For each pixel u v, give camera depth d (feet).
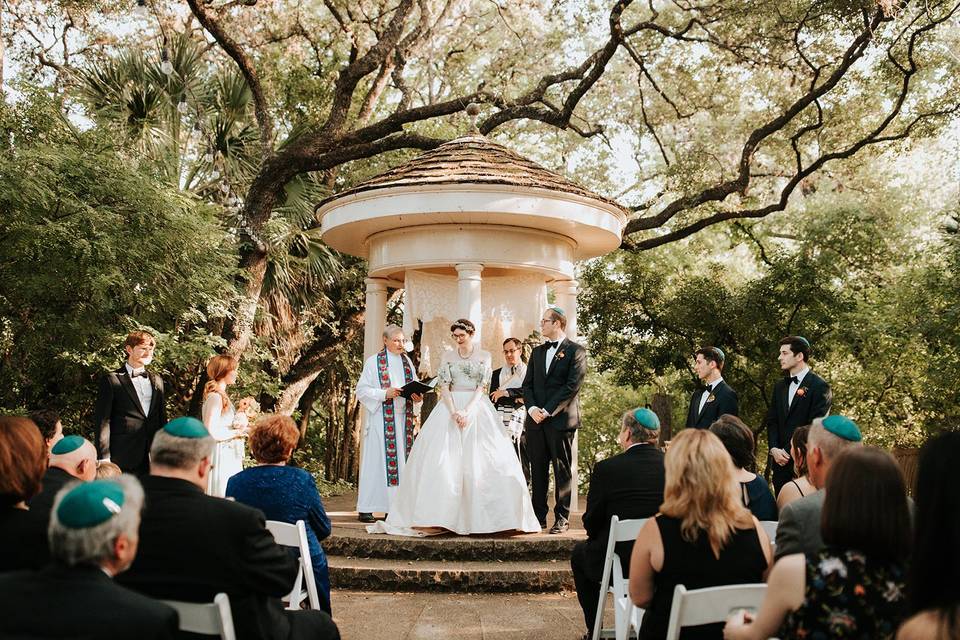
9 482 9.32
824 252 57.11
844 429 10.92
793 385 22.48
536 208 25.71
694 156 52.65
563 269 28.50
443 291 30.17
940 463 5.62
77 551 6.68
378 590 20.27
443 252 26.68
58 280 28.99
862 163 55.21
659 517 10.17
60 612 6.47
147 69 44.19
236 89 47.78
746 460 14.25
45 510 9.66
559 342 24.20
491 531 22.21
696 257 67.82
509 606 18.74
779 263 55.21
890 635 7.14
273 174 44.29
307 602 14.10
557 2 50.16
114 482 7.14
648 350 58.18
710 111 54.49
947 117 49.70
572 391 23.48
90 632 6.41
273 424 14.02
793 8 45.03
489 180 25.11
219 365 23.41
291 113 61.21
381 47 45.39
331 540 22.08
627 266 58.08
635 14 54.44
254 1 48.67
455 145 29.45
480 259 26.58
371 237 28.91
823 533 7.53
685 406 72.38
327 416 71.31
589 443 96.02
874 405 59.31
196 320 36.52
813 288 53.78
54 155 28.94
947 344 45.19
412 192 25.67
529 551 21.61
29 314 30.78
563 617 17.75
